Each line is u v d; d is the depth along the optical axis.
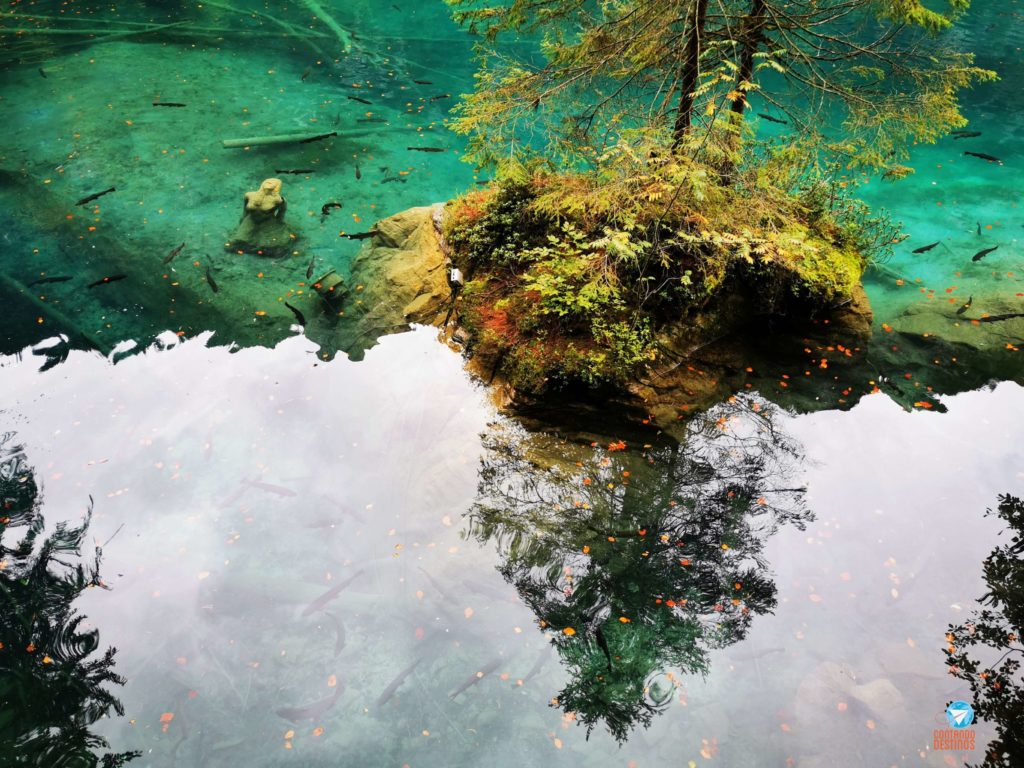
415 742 4.62
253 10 18.61
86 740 4.61
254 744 4.61
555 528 6.01
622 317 6.95
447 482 6.32
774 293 7.61
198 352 8.20
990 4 19.89
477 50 7.63
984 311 8.50
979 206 11.15
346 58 16.56
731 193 7.26
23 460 6.65
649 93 7.42
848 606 5.40
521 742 4.61
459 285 8.02
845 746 4.54
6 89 13.74
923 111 6.71
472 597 5.49
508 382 6.95
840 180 8.60
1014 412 7.19
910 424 7.05
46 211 10.47
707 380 7.20
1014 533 5.94
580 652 5.14
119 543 5.93
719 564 5.73
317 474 6.55
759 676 4.96
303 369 7.91
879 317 8.70
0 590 5.54
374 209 11.14
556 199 7.56
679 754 4.53
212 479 6.51
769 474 6.49
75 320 8.61
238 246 9.91
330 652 5.14
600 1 7.09
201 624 5.34
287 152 12.48
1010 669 4.93
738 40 6.89
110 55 15.53
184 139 12.57
